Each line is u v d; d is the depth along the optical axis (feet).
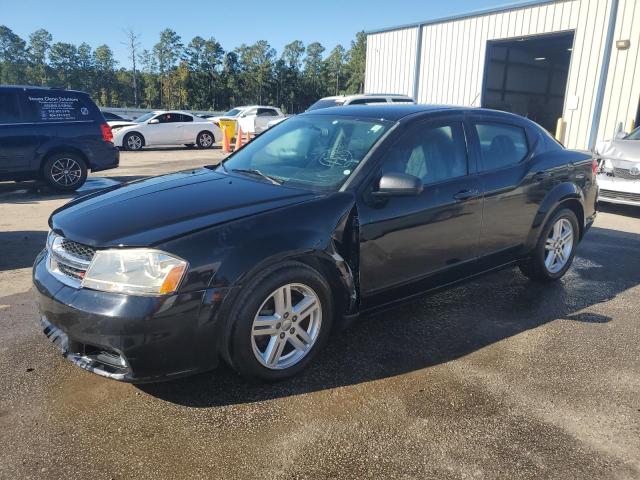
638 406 9.56
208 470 7.63
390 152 11.32
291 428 8.66
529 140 14.93
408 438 8.47
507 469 7.80
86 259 8.82
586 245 21.11
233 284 8.81
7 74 329.31
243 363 9.30
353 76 345.72
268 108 78.89
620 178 26.27
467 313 13.71
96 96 324.39
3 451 7.93
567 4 55.21
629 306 14.39
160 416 8.90
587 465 7.93
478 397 9.71
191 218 9.27
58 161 30.40
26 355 10.85
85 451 7.98
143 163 47.67
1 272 16.30
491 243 13.48
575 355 11.47
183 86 295.28
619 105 52.65
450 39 67.26
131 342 8.24
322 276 10.15
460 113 13.15
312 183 11.07
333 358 11.09
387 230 10.91
